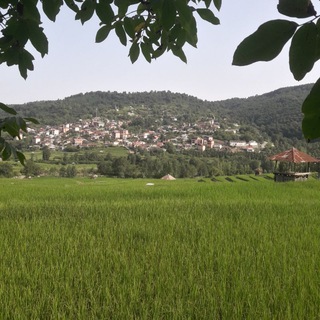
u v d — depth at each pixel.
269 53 1.10
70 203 14.97
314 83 1.07
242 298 4.46
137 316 4.09
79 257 6.34
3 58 2.31
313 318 3.80
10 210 12.68
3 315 4.00
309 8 1.06
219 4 2.81
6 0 2.05
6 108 2.45
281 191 20.38
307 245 7.16
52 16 2.11
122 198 17.44
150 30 2.92
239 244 7.18
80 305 4.21
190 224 9.62
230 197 17.75
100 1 2.21
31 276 5.35
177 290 4.67
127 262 5.82
